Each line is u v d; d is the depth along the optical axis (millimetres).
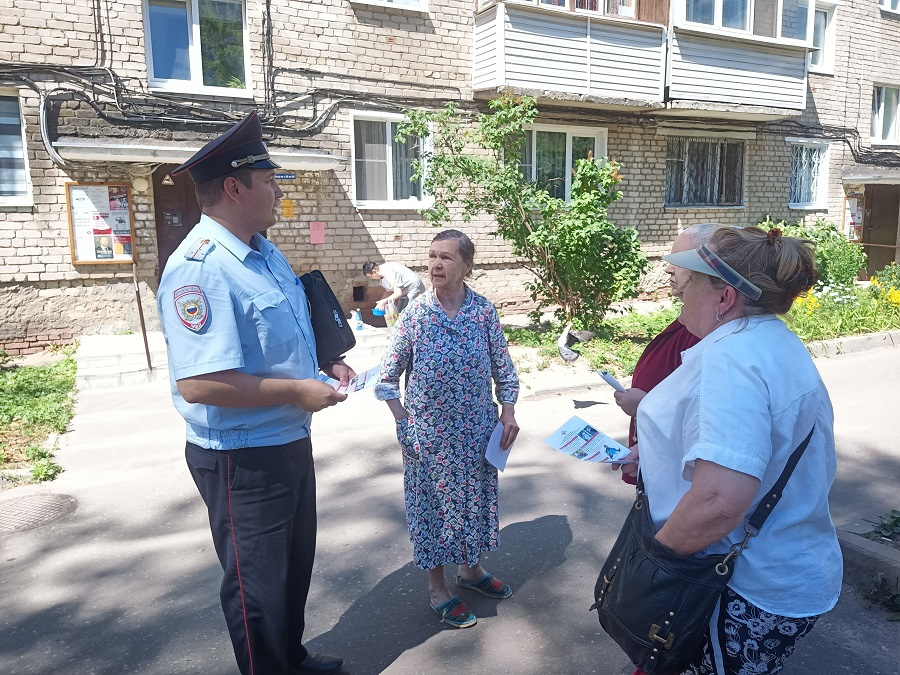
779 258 1702
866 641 2969
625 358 8250
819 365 8383
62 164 8781
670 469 1785
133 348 8430
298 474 2420
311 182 10219
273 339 2305
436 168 9258
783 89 12953
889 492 4594
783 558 1664
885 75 15695
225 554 2355
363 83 10328
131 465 5262
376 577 3578
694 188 13617
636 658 1802
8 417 6227
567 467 5117
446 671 2809
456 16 10812
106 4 8703
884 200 16359
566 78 10938
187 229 10008
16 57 8391
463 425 3033
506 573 3590
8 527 4227
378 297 10820
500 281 11961
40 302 9000
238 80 9711
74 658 2932
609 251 9266
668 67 11758
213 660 2902
